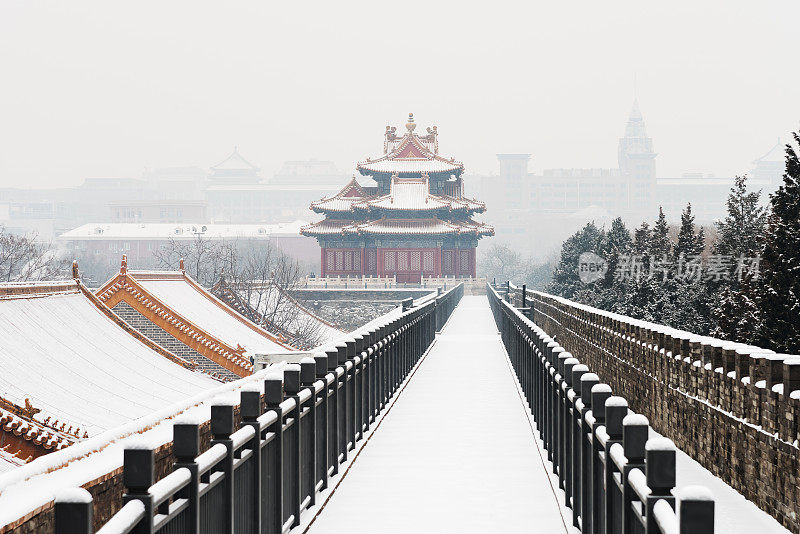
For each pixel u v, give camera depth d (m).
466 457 28.28
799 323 58.12
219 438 12.84
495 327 111.44
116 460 12.36
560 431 22.61
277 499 17.02
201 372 66.62
